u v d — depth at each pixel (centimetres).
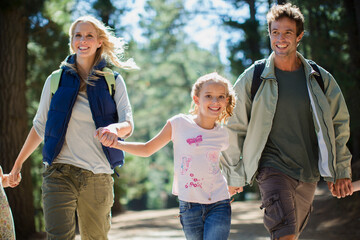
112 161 533
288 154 564
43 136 561
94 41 551
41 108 555
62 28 1625
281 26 562
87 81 536
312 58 1531
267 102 568
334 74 1474
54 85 546
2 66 1423
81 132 530
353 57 1491
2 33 1433
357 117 1394
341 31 1497
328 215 1288
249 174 578
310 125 573
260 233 1180
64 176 522
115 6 2428
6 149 1391
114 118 548
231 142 583
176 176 521
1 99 1412
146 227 1501
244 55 2359
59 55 1647
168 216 1886
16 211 1399
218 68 3756
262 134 567
